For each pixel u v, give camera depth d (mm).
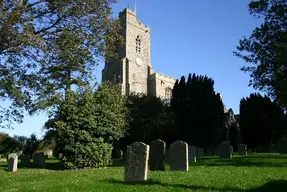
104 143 21297
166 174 11883
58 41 13289
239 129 43000
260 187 8547
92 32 14055
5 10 11422
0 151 42719
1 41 11453
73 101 21391
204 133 37781
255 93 42969
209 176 10867
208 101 38250
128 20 67875
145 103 38312
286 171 12242
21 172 19500
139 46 68875
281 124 41969
